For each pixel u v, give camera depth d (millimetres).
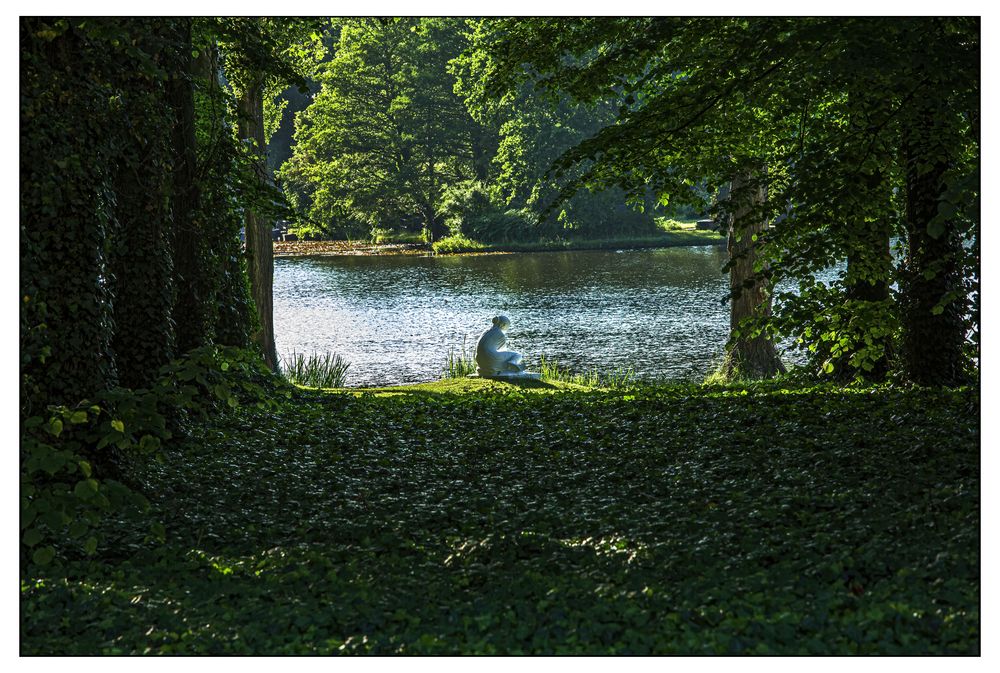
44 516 7359
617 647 5992
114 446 9984
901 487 8703
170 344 12344
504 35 14648
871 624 5977
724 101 12039
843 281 13398
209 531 9156
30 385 9320
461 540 8578
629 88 13234
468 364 25375
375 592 7289
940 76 9367
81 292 9609
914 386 14094
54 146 9367
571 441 12680
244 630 6555
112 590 7430
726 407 13781
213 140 15336
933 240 13453
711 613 6371
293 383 22453
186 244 14156
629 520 8820
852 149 11633
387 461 11961
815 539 7633
